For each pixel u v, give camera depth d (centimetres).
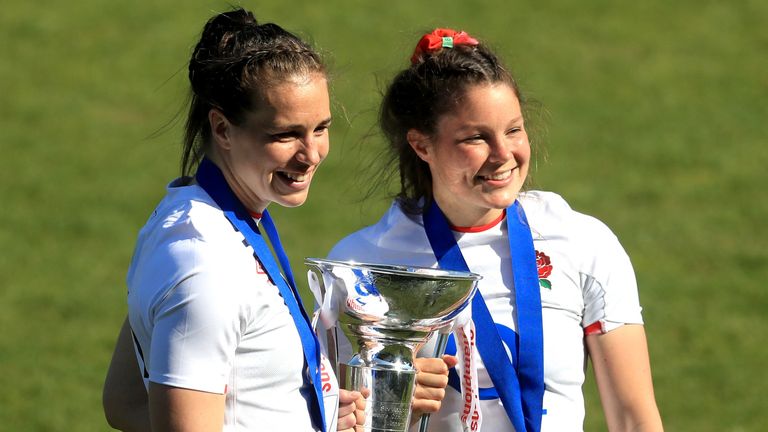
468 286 1141
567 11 6041
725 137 4881
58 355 3262
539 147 1453
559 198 1305
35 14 5956
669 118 5047
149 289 988
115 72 5422
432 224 1276
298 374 1047
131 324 1048
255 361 1012
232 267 989
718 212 4269
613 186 4475
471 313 1208
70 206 4297
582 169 4609
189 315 962
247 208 1081
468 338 1191
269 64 1008
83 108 5106
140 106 5141
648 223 4188
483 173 1188
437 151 1209
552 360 1211
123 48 5644
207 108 1044
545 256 1241
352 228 4109
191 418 959
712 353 3291
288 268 1111
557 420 1207
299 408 1046
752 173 4572
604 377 1218
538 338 1210
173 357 961
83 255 3944
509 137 1193
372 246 1301
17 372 3139
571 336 1221
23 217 4203
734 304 3603
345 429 1151
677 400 3020
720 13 6069
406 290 1135
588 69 5462
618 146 4797
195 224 1000
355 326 1177
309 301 3359
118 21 5909
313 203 4303
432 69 1209
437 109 1198
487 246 1266
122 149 4778
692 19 5991
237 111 1012
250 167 1029
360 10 5962
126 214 4253
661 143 4816
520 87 1348
